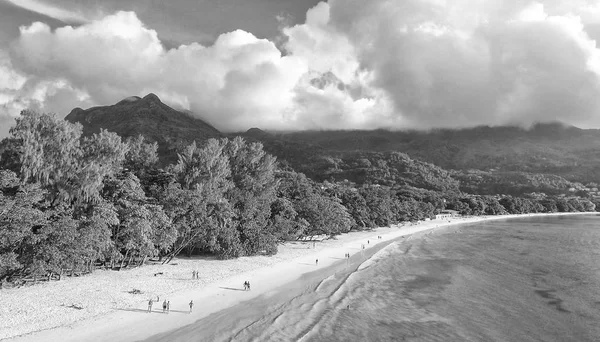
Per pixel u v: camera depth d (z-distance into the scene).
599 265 83.81
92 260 57.03
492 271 76.38
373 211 156.62
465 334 42.31
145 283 55.94
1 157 51.50
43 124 52.81
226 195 81.00
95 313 42.94
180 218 69.69
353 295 56.56
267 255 84.38
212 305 48.56
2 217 45.44
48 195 53.81
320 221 105.25
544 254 99.06
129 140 79.19
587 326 45.50
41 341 35.28
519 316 48.81
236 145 88.06
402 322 45.56
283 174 163.88
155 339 37.31
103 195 62.62
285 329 41.62
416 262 85.38
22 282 52.22
